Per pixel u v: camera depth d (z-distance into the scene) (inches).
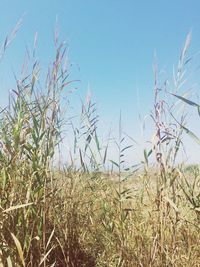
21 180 78.3
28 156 79.5
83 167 106.0
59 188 97.5
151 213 84.6
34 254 77.5
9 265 66.1
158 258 79.3
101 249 103.7
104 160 103.7
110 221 95.0
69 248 92.6
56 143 89.1
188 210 88.7
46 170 81.4
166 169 78.2
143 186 84.8
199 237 82.9
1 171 76.7
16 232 73.8
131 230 90.6
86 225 104.8
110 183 100.3
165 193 77.7
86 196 109.1
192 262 80.5
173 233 78.5
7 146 77.8
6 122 84.1
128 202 99.0
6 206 74.4
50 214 89.5
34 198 77.9
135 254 87.0
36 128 80.2
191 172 83.1
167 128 79.5
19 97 83.9
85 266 97.0
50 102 85.4
